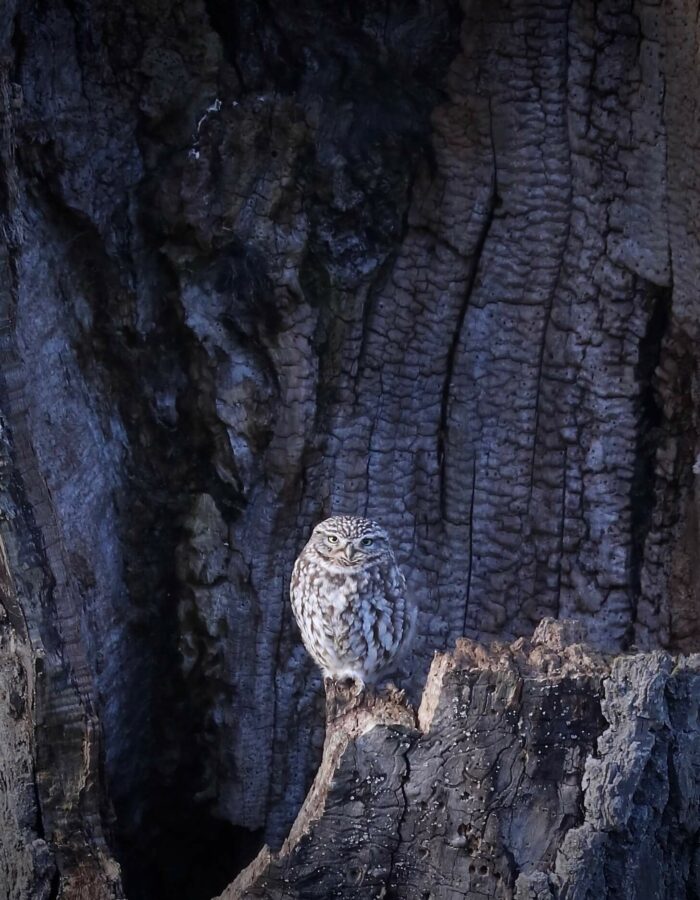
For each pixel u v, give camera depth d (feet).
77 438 27.78
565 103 26.86
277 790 30.48
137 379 28.48
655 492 28.32
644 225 26.94
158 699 30.53
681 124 25.91
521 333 28.30
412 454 29.25
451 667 20.35
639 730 20.25
